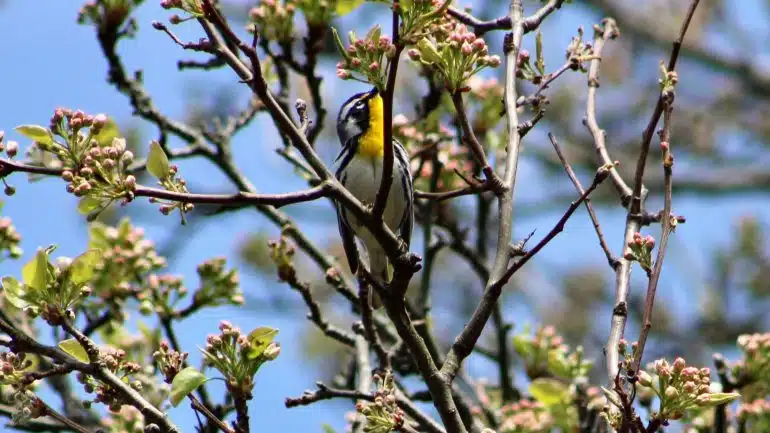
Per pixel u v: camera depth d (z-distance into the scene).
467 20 8.41
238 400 6.78
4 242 9.48
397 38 6.13
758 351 9.17
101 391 6.76
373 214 6.59
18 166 6.24
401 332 6.85
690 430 9.15
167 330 10.15
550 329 11.45
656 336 19.00
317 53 10.97
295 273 10.24
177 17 6.32
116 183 6.28
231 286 10.29
